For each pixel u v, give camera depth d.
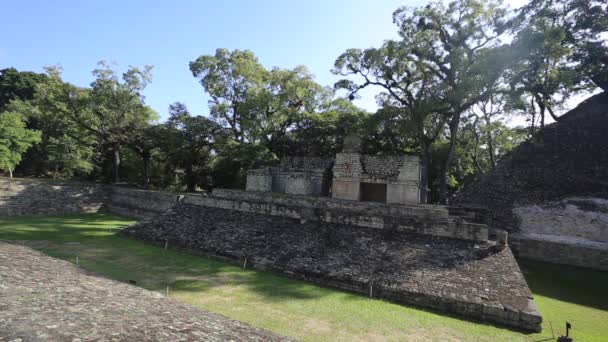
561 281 14.43
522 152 23.86
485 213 18.33
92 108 29.72
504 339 8.52
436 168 29.03
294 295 11.05
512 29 21.55
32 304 5.05
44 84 30.08
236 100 32.75
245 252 14.80
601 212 17.66
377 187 22.31
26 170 35.00
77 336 4.03
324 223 16.03
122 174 39.84
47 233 19.08
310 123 29.11
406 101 26.59
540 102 23.39
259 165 28.02
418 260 12.36
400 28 24.09
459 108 23.02
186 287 11.40
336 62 26.08
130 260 14.34
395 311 10.04
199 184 35.28
